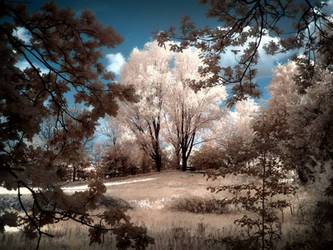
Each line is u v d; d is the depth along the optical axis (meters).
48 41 1.71
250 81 3.82
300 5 2.99
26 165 1.78
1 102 1.35
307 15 3.06
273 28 3.33
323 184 5.04
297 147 3.90
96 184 2.30
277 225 5.18
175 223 7.24
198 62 24.98
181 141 27.19
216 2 3.00
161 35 3.39
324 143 3.28
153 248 4.31
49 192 1.95
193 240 4.95
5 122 1.42
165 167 31.44
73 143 2.23
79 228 5.60
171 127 28.25
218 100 25.36
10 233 4.62
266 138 4.11
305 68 3.79
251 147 4.15
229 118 26.33
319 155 3.83
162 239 4.96
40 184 1.76
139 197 12.90
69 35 1.80
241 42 3.52
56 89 2.16
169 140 28.30
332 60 3.64
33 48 1.79
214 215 8.86
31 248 3.94
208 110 26.47
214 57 3.75
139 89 24.91
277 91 23.27
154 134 27.97
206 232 5.78
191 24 3.27
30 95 2.14
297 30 3.29
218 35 3.35
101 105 1.97
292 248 3.62
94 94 1.92
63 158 2.20
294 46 3.51
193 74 24.39
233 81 3.84
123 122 27.64
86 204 2.27
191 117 25.92
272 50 3.61
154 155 28.53
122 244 2.02
